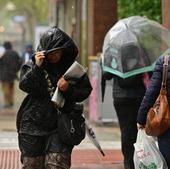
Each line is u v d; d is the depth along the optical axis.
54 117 12.91
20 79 13.02
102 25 35.34
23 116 13.05
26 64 13.08
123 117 17.72
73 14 46.94
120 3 32.19
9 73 45.31
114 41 18.08
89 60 34.81
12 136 26.72
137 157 13.51
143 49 17.89
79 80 12.88
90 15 36.56
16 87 52.25
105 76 18.16
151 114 12.90
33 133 12.90
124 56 17.69
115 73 17.52
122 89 17.55
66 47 12.96
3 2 134.62
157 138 13.25
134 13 29.86
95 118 31.48
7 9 135.88
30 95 13.03
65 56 13.16
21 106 13.18
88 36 38.91
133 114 17.55
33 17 128.62
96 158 21.20
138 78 17.47
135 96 17.41
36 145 12.93
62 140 12.66
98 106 30.95
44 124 12.90
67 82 12.70
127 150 17.69
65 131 12.62
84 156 21.56
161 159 13.23
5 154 21.64
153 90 13.09
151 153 13.31
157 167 13.23
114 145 24.22
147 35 18.25
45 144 12.91
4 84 45.66
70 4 53.69
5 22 161.38
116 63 17.72
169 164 13.22
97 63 30.72
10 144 24.00
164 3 22.11
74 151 22.47
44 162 13.03
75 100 12.87
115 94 17.72
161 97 12.93
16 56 45.31
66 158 12.66
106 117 31.05
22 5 128.88
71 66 12.73
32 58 13.11
